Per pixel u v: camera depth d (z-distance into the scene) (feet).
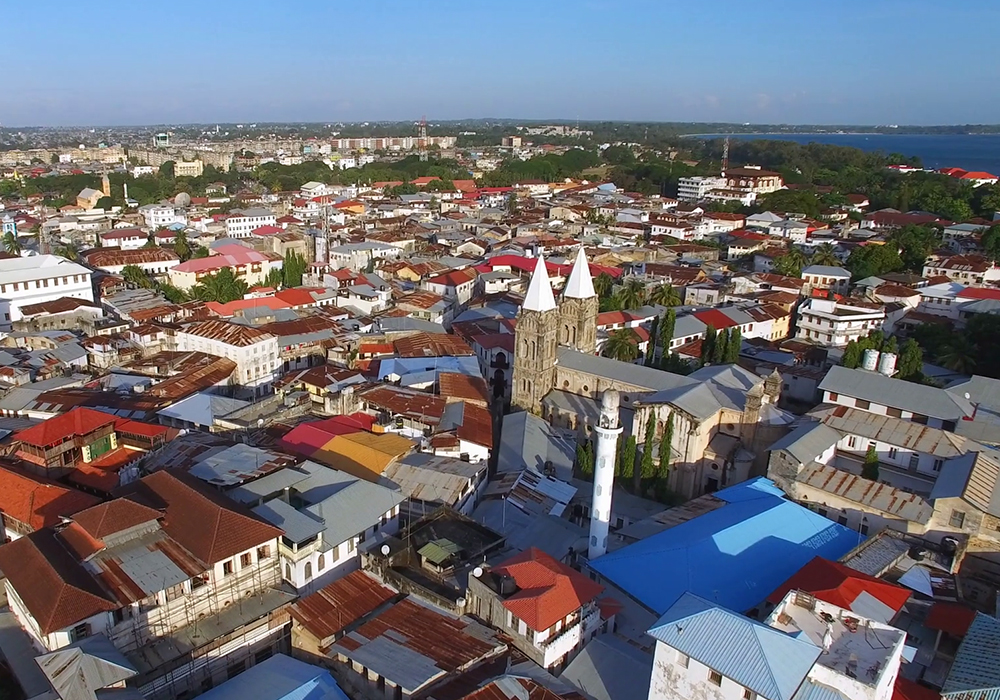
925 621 217.36
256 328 467.11
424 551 245.24
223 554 213.87
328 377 399.24
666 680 178.19
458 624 215.31
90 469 295.28
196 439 309.42
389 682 191.62
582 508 317.83
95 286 632.38
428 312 561.02
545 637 204.54
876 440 320.91
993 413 355.15
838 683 163.02
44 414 357.61
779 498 283.18
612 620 231.09
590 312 412.16
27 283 551.59
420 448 322.75
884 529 267.18
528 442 346.33
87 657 173.88
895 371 429.79
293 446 312.50
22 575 202.39
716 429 338.13
